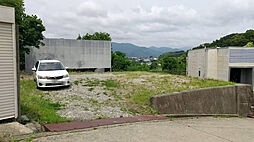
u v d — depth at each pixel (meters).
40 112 6.24
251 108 10.70
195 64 30.28
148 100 8.64
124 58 37.19
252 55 25.20
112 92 10.20
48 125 5.31
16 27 5.25
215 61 27.12
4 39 4.96
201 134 5.19
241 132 5.69
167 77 15.50
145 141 4.46
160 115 7.33
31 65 21.81
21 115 5.91
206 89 9.49
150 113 7.53
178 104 8.60
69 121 5.80
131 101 8.71
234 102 10.39
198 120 7.27
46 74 10.34
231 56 25.00
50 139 4.35
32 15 18.80
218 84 11.35
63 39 23.58
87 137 4.56
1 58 4.93
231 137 5.10
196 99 9.13
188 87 10.84
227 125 6.64
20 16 17.12
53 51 23.09
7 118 5.11
